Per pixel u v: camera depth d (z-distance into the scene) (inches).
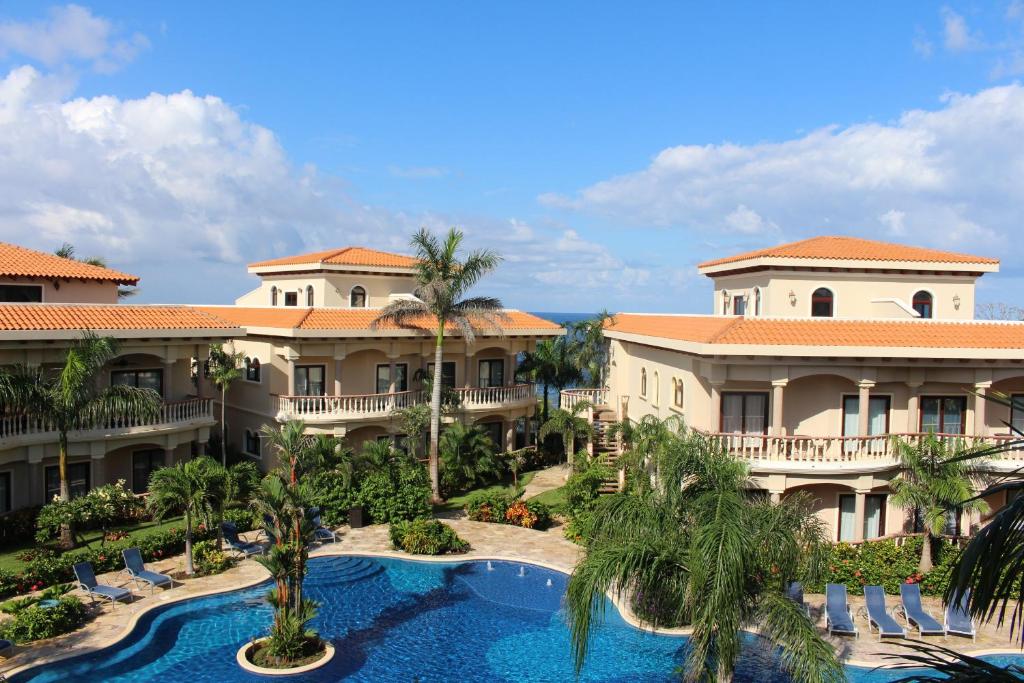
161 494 923.4
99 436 1121.4
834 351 984.9
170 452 1232.8
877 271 1227.2
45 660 709.3
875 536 1074.7
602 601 571.2
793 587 823.7
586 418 1464.1
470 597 915.4
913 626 822.5
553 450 1716.3
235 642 775.7
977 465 937.5
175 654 746.8
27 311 1118.4
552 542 1119.6
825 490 1058.7
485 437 1428.4
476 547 1086.4
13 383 966.4
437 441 1350.9
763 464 991.6
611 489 1248.8
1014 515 316.2
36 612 760.3
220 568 964.6
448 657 759.1
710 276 1480.1
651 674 731.4
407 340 1534.2
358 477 1222.9
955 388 1080.2
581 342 1777.8
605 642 797.2
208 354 1349.7
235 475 1044.5
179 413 1237.1
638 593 572.1
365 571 992.2
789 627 526.6
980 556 318.7
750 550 530.0
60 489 1111.0
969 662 321.4
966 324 1107.9
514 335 1679.4
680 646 789.2
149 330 1187.9
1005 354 1015.0
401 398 1485.0
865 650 765.3
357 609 874.1
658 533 575.2
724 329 1030.4
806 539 587.8
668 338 1133.1
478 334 1518.2
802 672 519.5
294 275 1824.6
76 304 1202.6
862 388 1027.3
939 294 1240.2
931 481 907.4
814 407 1080.2
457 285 1342.3
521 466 1583.4
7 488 1080.2
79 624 789.2
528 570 1007.6
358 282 1764.3
